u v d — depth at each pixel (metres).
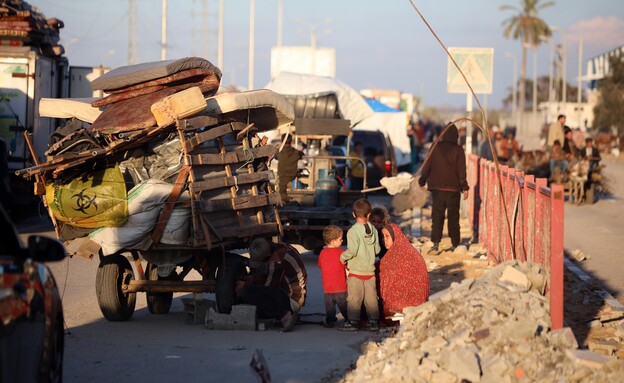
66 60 27.73
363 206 11.55
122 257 12.23
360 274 11.52
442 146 19.42
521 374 8.28
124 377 8.90
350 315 11.55
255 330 11.56
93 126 11.31
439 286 15.34
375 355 9.37
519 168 40.62
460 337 8.82
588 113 111.56
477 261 18.09
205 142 11.70
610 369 8.39
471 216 25.14
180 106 11.03
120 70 12.49
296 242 18.59
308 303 13.77
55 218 11.35
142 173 11.41
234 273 11.75
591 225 26.02
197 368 9.30
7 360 5.80
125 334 11.20
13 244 6.72
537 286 10.24
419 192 26.23
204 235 11.37
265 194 12.64
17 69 24.30
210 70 12.55
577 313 12.91
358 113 31.56
